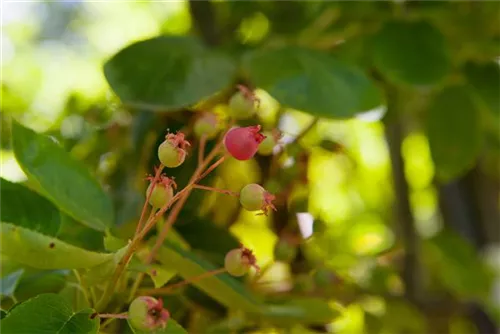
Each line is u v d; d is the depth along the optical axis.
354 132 0.80
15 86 0.72
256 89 0.54
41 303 0.41
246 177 0.55
